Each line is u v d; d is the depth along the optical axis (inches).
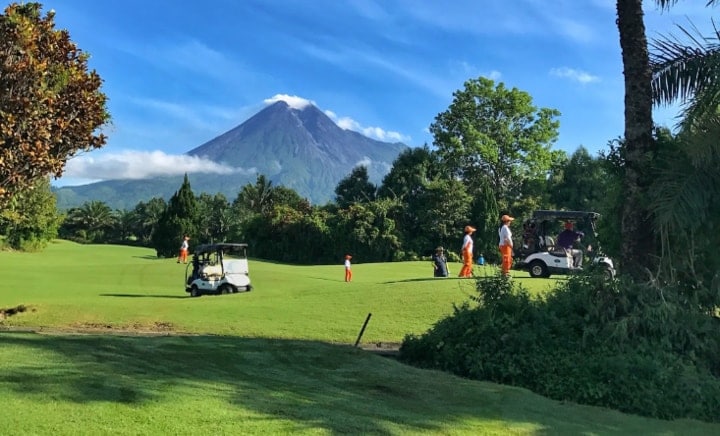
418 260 1932.8
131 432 172.6
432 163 2407.7
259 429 187.3
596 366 302.7
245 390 233.6
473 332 354.3
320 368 297.4
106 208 3919.8
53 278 981.8
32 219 1835.6
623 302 343.6
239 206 3309.5
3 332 329.1
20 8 366.0
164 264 1380.4
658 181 360.2
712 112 361.4
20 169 352.2
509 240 669.9
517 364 323.0
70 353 263.1
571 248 807.7
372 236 1980.8
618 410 279.3
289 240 2071.9
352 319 520.4
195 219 1945.1
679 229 353.7
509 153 2438.5
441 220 1998.0
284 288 815.1
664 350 320.2
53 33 379.2
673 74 400.8
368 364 316.5
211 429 182.4
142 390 213.2
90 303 585.9
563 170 2475.4
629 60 395.5
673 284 362.3
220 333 459.2
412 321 510.3
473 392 277.0
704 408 281.1
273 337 446.9
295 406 218.2
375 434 197.3
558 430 231.3
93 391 205.0
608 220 426.6
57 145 382.6
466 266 768.3
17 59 343.0
